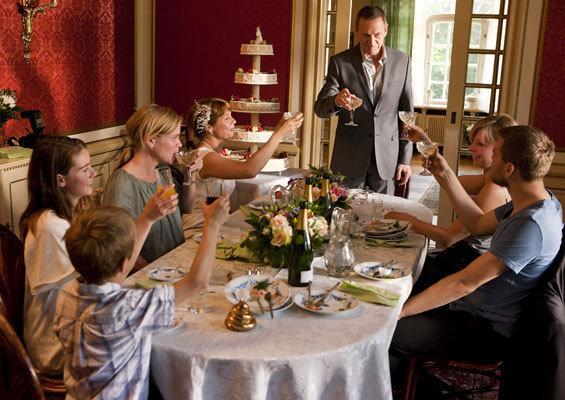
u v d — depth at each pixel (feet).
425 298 6.85
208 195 7.33
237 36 18.06
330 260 6.94
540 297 6.43
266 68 18.03
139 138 7.89
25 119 13.71
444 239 8.74
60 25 14.69
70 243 4.87
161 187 5.95
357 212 9.58
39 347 6.37
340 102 11.76
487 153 8.65
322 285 6.68
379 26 12.24
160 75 18.89
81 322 4.95
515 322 7.04
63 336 5.08
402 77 13.04
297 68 17.75
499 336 7.15
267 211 7.47
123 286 6.40
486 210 8.62
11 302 6.44
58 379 6.36
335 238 7.00
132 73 18.44
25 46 13.33
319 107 12.81
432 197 22.90
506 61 15.75
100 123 16.87
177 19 18.40
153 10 18.49
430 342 7.30
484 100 16.29
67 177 6.42
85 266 4.86
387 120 13.07
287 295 6.15
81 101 15.87
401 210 10.39
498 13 15.64
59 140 6.44
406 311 6.86
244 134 15.31
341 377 5.33
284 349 5.24
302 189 8.88
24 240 6.41
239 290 6.23
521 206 6.81
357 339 5.49
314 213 7.84
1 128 12.27
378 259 7.71
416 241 8.52
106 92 17.04
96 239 4.80
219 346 5.25
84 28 15.70
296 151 18.01
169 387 5.28
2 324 5.33
